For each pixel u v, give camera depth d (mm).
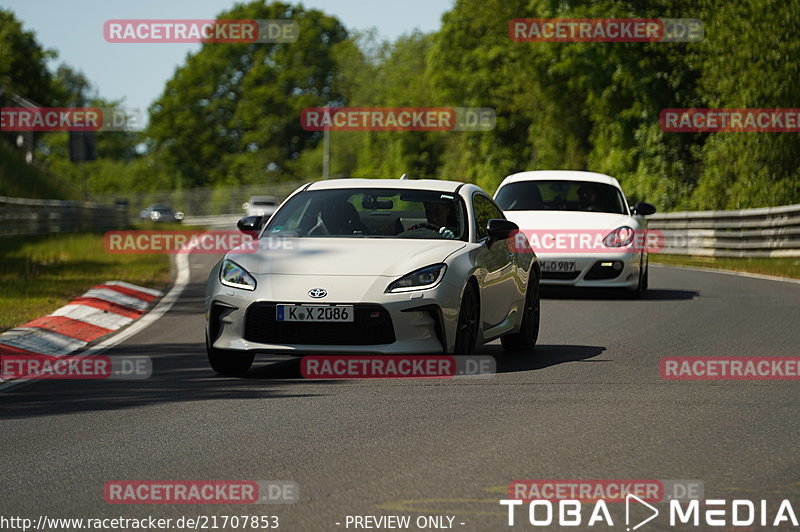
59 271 65312
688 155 126688
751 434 20312
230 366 27922
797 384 26172
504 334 30688
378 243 28250
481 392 24844
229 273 27484
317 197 30609
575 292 52375
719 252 86750
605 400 23859
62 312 41844
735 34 105312
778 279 62625
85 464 18453
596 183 52344
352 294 26250
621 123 129000
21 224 96188
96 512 15500
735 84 105000
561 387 25578
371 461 18250
